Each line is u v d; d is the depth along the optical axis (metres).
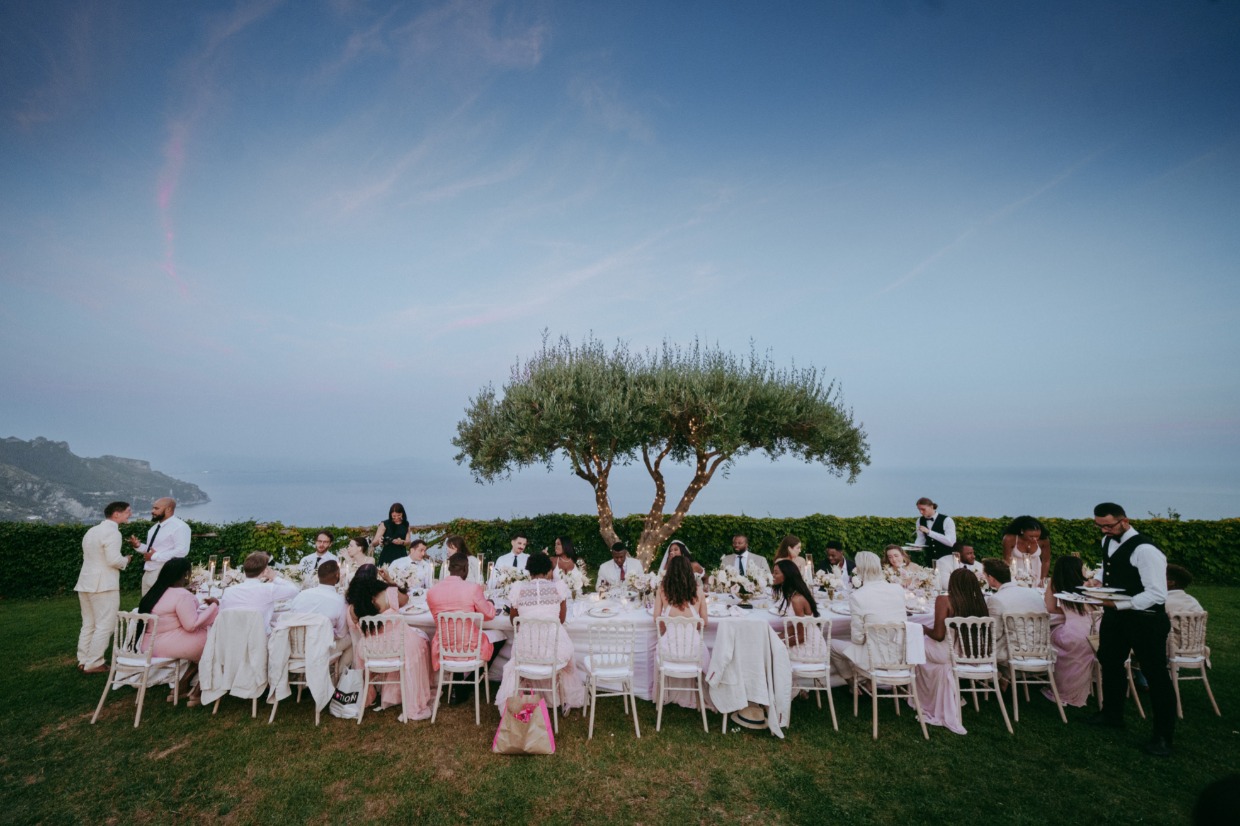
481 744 5.16
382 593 5.94
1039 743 5.13
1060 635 6.00
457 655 5.68
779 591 6.50
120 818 4.09
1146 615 5.02
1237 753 4.91
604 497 11.48
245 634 5.63
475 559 8.93
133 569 12.00
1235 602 10.58
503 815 4.10
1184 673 6.77
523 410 10.11
